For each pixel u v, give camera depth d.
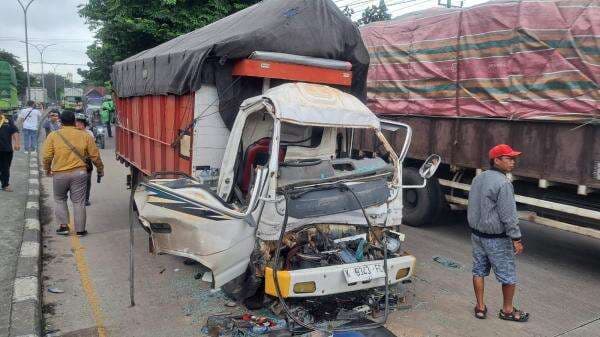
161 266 6.29
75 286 5.62
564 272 6.46
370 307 4.97
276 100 4.68
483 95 7.00
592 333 4.72
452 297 5.45
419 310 5.11
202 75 5.56
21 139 20.45
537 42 6.25
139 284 5.68
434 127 7.85
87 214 8.99
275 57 5.61
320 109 4.88
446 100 7.59
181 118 6.12
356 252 4.76
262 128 5.48
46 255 6.71
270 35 5.64
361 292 5.19
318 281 4.32
